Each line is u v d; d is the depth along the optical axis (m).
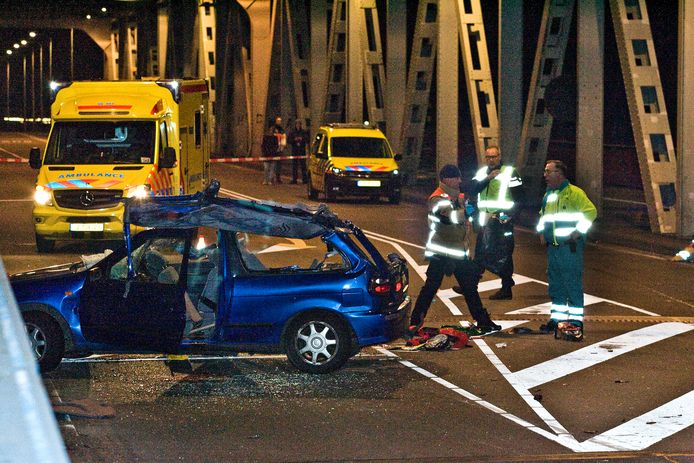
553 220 14.45
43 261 22.69
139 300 11.98
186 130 26.52
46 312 12.07
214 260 12.46
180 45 84.06
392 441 9.13
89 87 25.31
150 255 12.50
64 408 10.41
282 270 12.54
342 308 12.13
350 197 40.84
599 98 30.47
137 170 24.05
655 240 25.78
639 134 27.41
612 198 37.75
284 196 40.22
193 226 12.03
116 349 12.13
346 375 12.19
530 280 20.52
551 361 13.01
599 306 17.42
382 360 13.10
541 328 15.03
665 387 11.53
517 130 34.91
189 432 9.48
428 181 45.81
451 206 14.54
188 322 12.48
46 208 23.81
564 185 14.45
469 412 10.34
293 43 54.25
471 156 53.69
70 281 12.15
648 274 21.27
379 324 12.20
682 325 15.67
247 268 12.34
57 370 12.45
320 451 8.78
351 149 38.12
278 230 12.12
